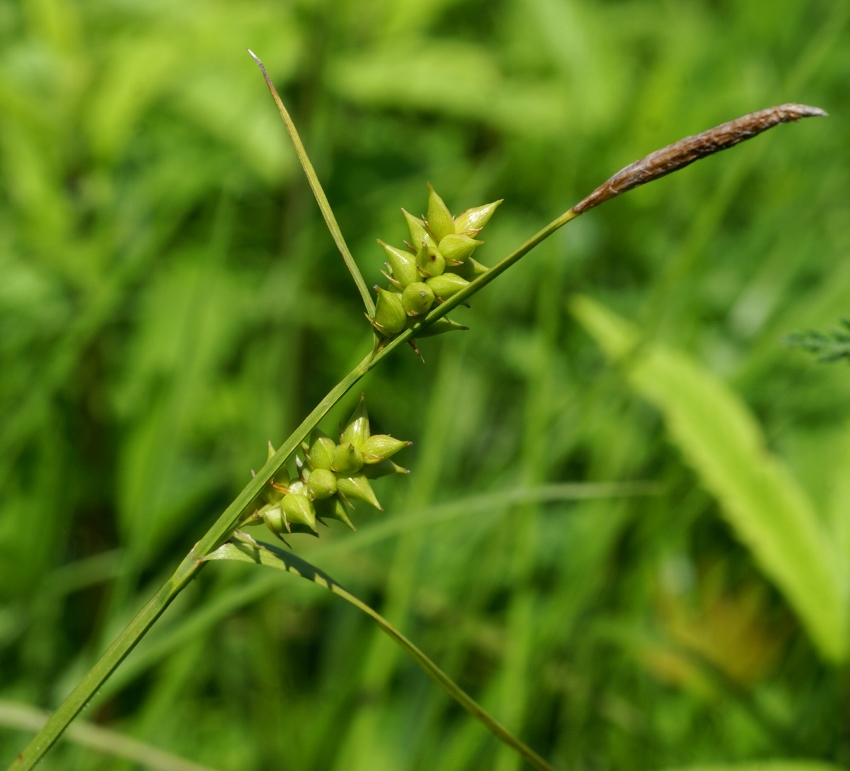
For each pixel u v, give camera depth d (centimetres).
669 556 41
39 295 45
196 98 49
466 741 34
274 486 25
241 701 40
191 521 44
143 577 43
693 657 35
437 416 41
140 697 40
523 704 35
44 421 42
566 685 37
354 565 41
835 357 28
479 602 39
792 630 39
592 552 38
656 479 42
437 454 40
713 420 33
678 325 49
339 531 43
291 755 37
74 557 46
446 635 39
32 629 42
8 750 38
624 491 31
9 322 44
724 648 39
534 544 38
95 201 46
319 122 50
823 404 45
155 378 44
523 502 38
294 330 47
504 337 50
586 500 40
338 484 24
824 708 35
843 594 31
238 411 46
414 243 24
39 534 41
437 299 24
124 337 47
